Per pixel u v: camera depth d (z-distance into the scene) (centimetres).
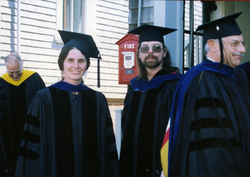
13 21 408
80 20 471
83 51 212
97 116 213
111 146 215
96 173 202
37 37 431
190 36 285
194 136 167
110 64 500
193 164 162
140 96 230
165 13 270
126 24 523
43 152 189
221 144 157
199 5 329
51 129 196
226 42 176
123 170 225
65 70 210
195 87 174
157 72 231
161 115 210
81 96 211
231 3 314
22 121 303
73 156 194
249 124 162
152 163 206
